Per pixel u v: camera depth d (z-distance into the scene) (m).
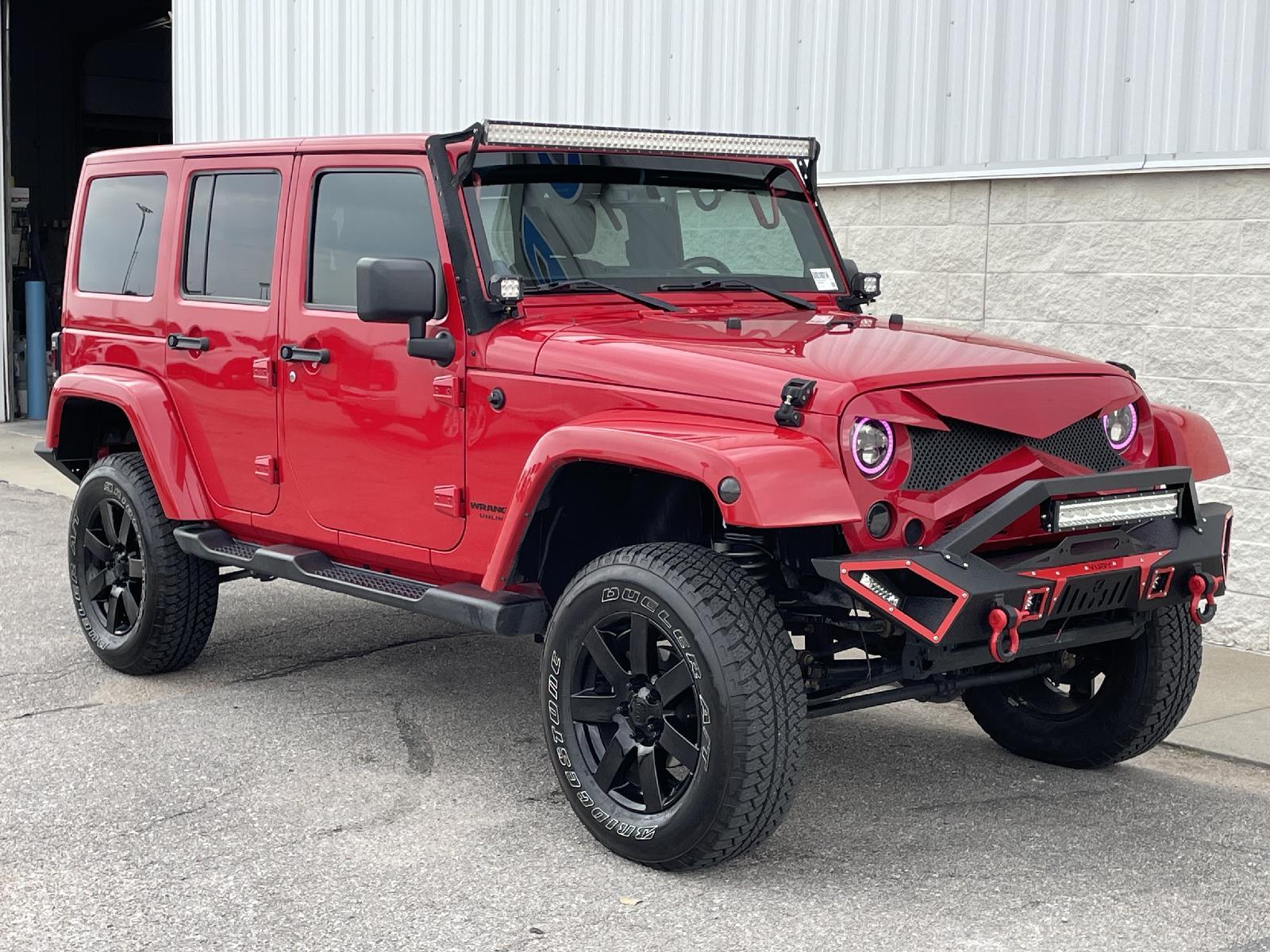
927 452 3.74
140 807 4.28
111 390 5.55
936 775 4.68
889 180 7.28
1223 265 6.16
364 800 4.37
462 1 9.53
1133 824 4.23
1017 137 6.80
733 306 4.75
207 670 5.79
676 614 3.65
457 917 3.54
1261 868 3.91
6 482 10.51
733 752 3.58
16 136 21.14
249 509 5.16
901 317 4.61
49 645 6.13
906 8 7.17
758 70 7.86
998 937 3.46
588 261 4.57
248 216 5.16
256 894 3.67
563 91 8.95
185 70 11.84
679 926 3.51
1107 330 6.56
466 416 4.31
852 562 3.52
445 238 4.33
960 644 3.92
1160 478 3.95
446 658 6.02
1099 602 3.88
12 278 14.27
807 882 3.78
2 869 3.82
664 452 3.60
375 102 10.27
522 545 4.25
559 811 4.30
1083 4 6.52
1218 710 5.35
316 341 4.78
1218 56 6.10
